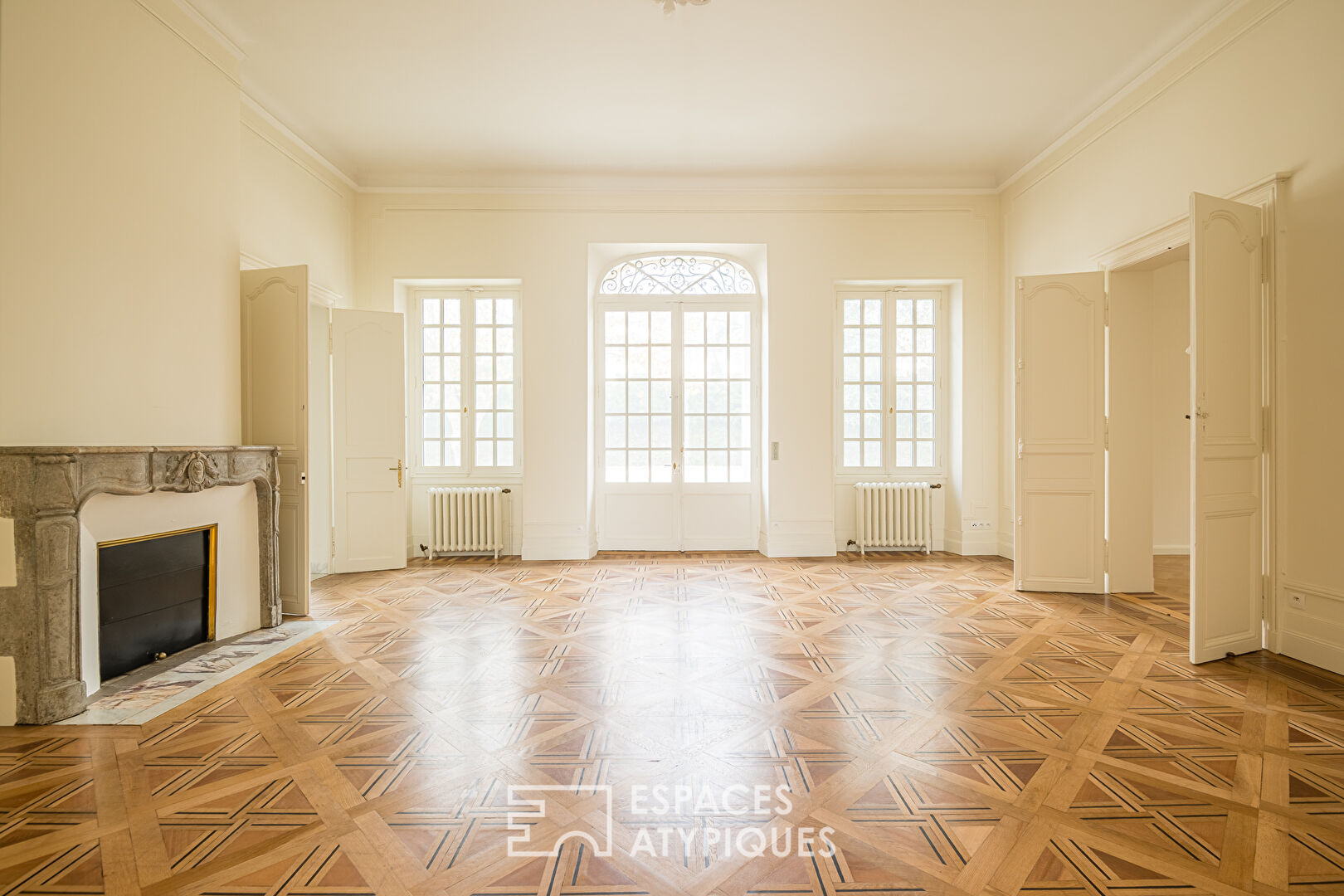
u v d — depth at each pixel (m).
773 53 4.63
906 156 6.36
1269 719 2.90
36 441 3.01
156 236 3.71
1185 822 2.10
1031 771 2.44
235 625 4.17
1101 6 4.11
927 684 3.31
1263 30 3.82
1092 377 5.30
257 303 4.57
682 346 7.26
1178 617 4.57
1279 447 3.78
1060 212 5.81
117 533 3.34
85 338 3.25
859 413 7.22
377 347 6.22
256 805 2.21
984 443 6.89
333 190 6.20
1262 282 3.83
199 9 4.02
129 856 1.93
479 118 5.55
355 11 4.12
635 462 7.27
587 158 6.37
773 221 6.81
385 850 1.96
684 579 5.81
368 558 6.18
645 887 1.79
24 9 2.94
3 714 2.84
